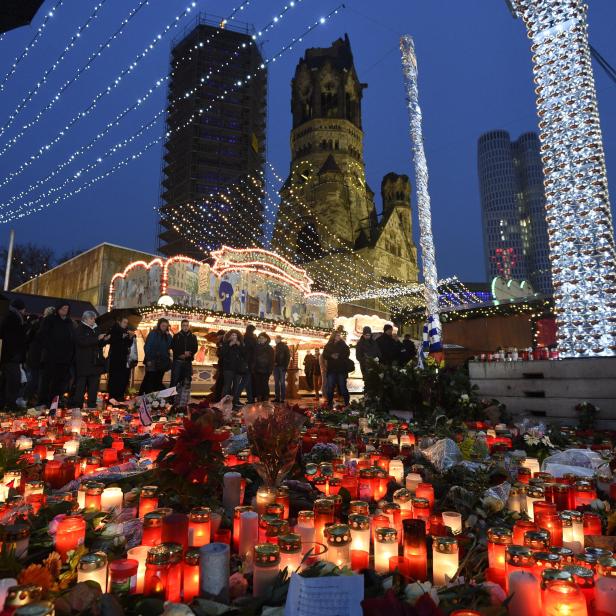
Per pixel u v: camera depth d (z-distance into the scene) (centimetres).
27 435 459
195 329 1453
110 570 146
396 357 941
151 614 134
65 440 412
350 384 1992
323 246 6050
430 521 201
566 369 650
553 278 689
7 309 708
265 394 1052
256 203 3909
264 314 1728
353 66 7700
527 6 732
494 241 15212
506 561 149
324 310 2038
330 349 1012
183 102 5838
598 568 139
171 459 244
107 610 126
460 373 700
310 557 149
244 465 317
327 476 280
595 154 669
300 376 2045
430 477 307
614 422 601
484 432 489
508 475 303
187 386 928
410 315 2364
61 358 773
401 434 475
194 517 188
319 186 6612
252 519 190
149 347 877
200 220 3981
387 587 154
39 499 228
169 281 1373
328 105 7400
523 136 15712
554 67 701
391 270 6594
